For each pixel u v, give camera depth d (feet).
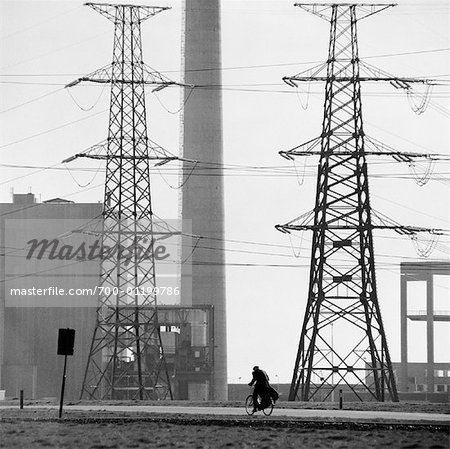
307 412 357.20
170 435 236.22
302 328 610.24
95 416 316.19
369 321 604.49
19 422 287.48
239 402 457.27
